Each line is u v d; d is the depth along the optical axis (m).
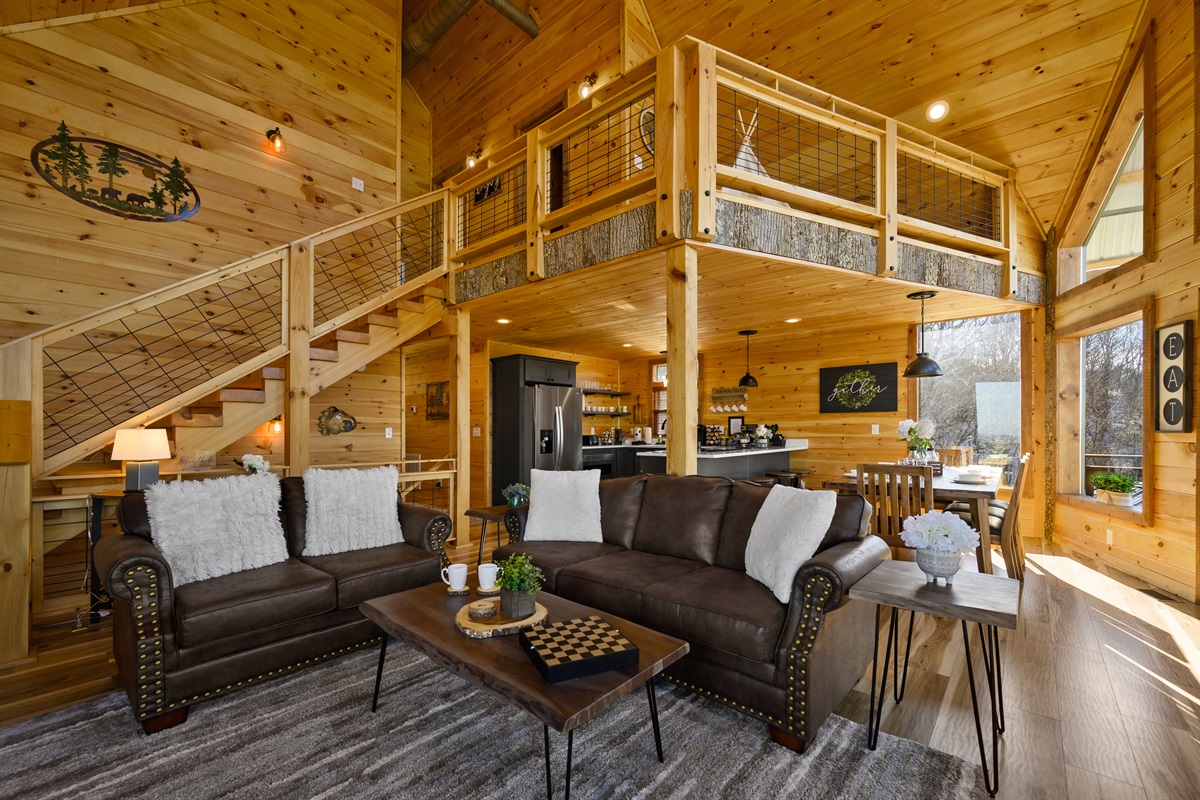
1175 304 3.54
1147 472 3.79
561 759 1.87
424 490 8.04
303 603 2.40
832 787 1.73
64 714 2.15
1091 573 4.05
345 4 5.46
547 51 5.87
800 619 1.96
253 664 2.27
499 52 6.36
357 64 5.54
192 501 2.57
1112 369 4.56
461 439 4.94
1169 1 3.48
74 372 4.00
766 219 3.24
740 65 3.18
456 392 4.96
